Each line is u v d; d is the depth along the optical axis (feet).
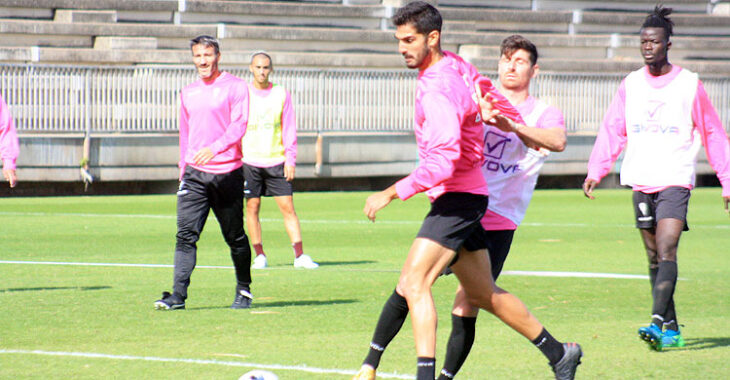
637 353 58.34
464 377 51.75
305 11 258.78
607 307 74.69
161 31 241.35
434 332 44.50
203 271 93.81
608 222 147.33
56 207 164.55
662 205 60.75
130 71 194.70
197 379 49.96
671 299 60.39
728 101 234.58
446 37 256.52
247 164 97.14
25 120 186.70
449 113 42.75
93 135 193.36
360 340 60.90
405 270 45.09
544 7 285.84
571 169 221.87
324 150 205.57
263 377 44.50
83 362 53.83
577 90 227.20
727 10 299.79
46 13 240.53
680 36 285.02
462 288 48.11
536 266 99.14
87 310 71.00
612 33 285.64
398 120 218.18
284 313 70.69
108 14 242.37
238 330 63.87
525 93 51.21
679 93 60.70
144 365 53.16
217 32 246.27
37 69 187.11
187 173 71.72
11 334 61.82
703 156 232.12
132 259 101.55
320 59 247.29
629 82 62.39
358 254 108.78
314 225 140.36
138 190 197.98
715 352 58.85
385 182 218.18
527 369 53.57
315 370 52.31
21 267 94.43
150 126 196.95
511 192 49.78
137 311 70.79
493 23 273.33
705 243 121.49
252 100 97.91
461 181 45.16
